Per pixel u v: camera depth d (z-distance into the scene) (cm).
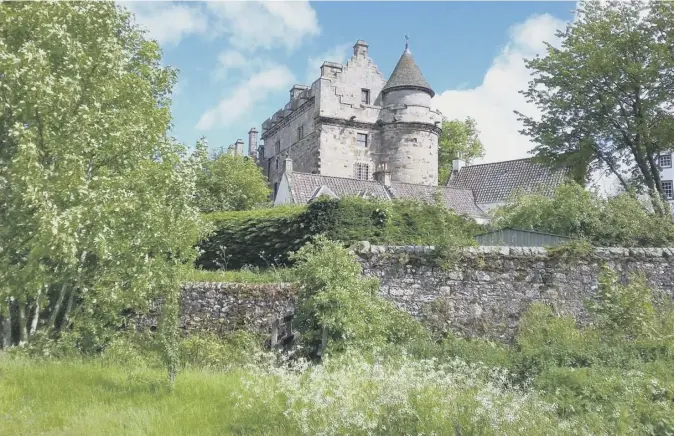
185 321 1321
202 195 3362
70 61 1101
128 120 1197
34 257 938
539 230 1978
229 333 1295
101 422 729
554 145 2783
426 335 1245
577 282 1358
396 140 4653
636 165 2825
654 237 1802
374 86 5034
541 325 1268
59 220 878
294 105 5209
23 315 1223
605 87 2672
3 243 999
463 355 1022
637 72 2506
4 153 1096
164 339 949
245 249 1658
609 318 1187
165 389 884
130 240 1096
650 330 1145
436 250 1357
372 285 1259
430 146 4697
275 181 5591
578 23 2738
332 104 4666
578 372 847
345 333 1096
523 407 677
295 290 1298
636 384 799
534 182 3944
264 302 1318
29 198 896
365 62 5034
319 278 1155
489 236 1741
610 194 2078
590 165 2883
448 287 1342
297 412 696
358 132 4709
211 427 721
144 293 1075
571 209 1920
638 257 1390
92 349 1185
